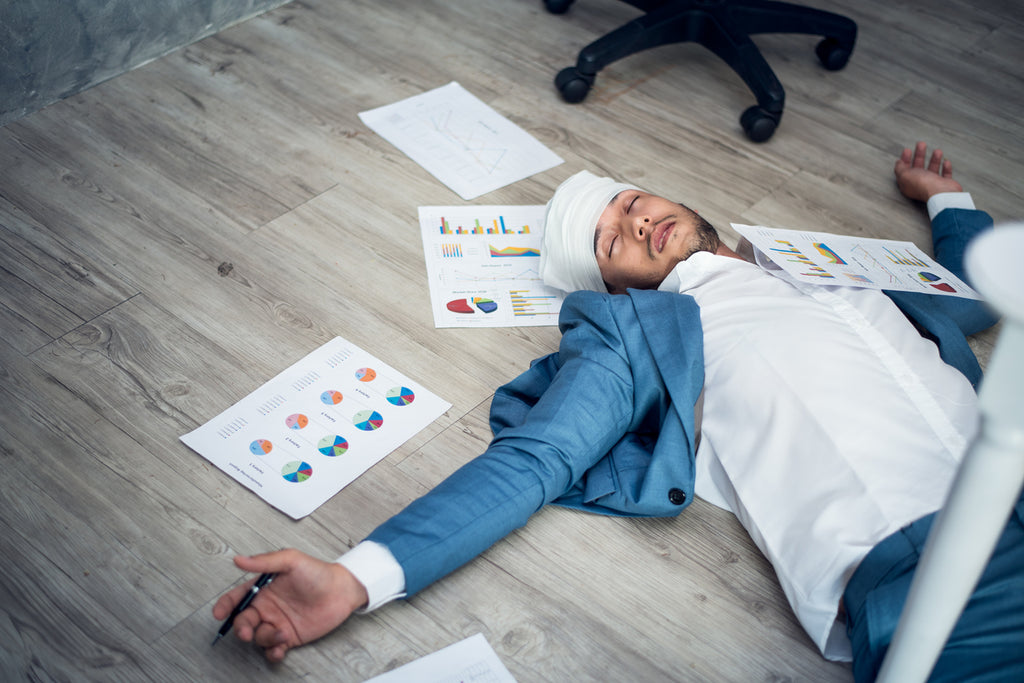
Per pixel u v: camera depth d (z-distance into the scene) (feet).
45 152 5.98
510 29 7.63
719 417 3.92
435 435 4.41
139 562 3.76
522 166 6.26
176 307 4.99
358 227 5.66
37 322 4.84
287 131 6.38
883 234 5.96
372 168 6.14
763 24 7.09
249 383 4.60
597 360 3.91
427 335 4.98
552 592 3.78
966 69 7.58
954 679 2.96
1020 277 1.79
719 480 4.00
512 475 3.65
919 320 4.42
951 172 6.21
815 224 5.99
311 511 4.01
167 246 5.39
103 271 5.18
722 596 3.83
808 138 6.73
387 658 3.50
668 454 3.82
